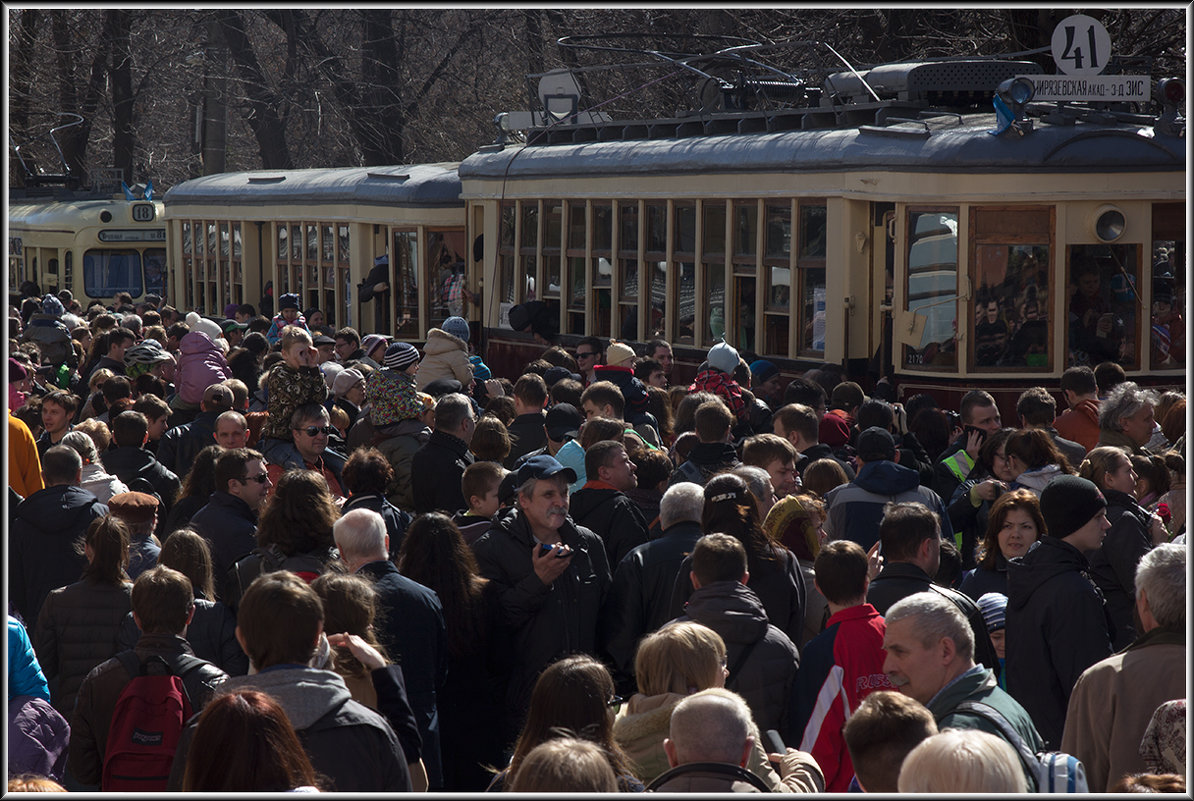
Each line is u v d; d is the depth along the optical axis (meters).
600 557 9.18
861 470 10.63
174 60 62.78
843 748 7.26
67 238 43.41
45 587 10.42
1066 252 17.25
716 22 38.62
